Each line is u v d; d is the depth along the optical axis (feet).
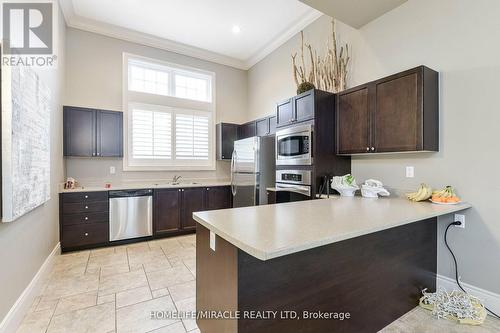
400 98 7.59
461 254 7.15
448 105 7.39
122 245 12.32
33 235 7.37
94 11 12.37
